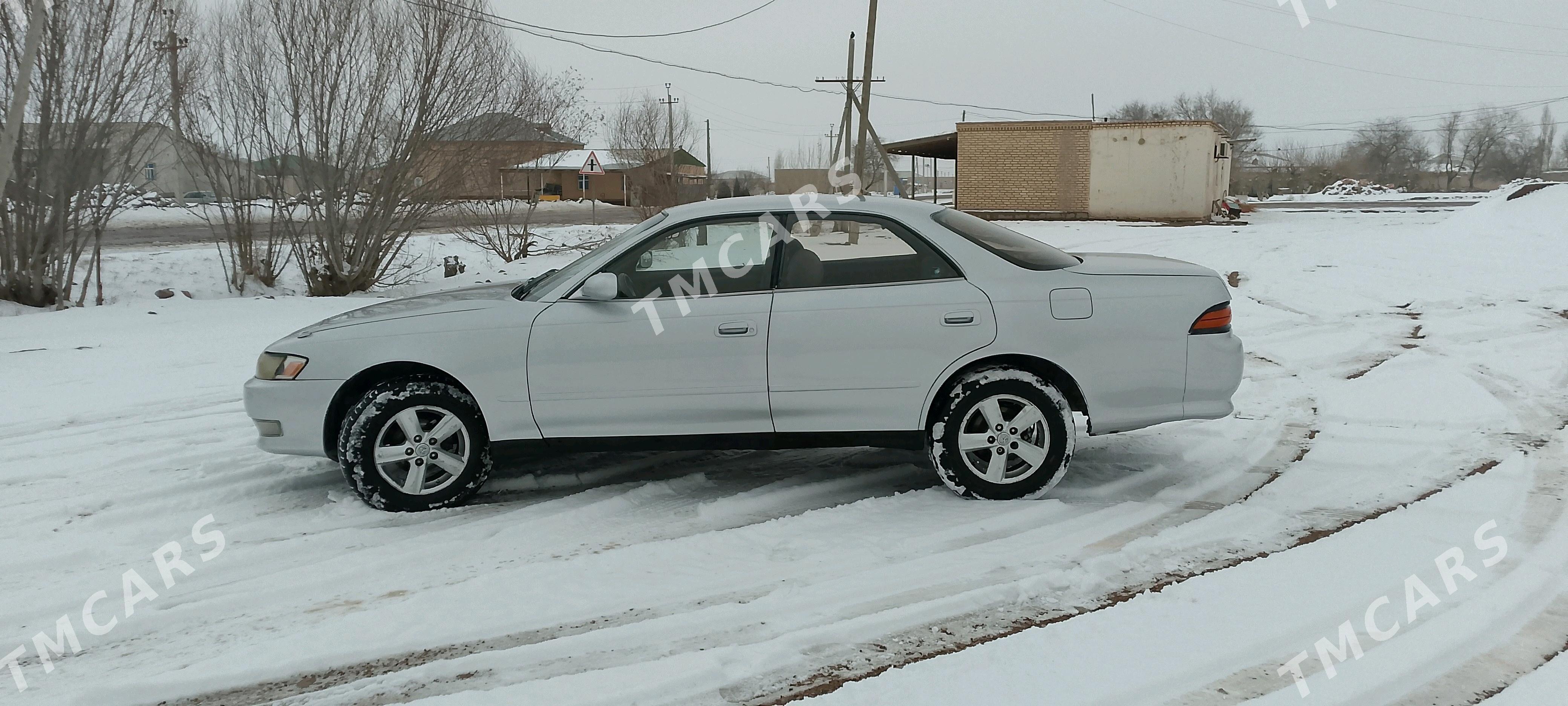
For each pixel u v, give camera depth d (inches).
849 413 185.2
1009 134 1384.1
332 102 542.0
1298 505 181.5
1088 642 127.8
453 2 561.6
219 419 272.7
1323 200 2121.1
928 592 145.6
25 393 306.7
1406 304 446.3
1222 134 1460.4
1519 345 334.6
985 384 181.9
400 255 726.5
